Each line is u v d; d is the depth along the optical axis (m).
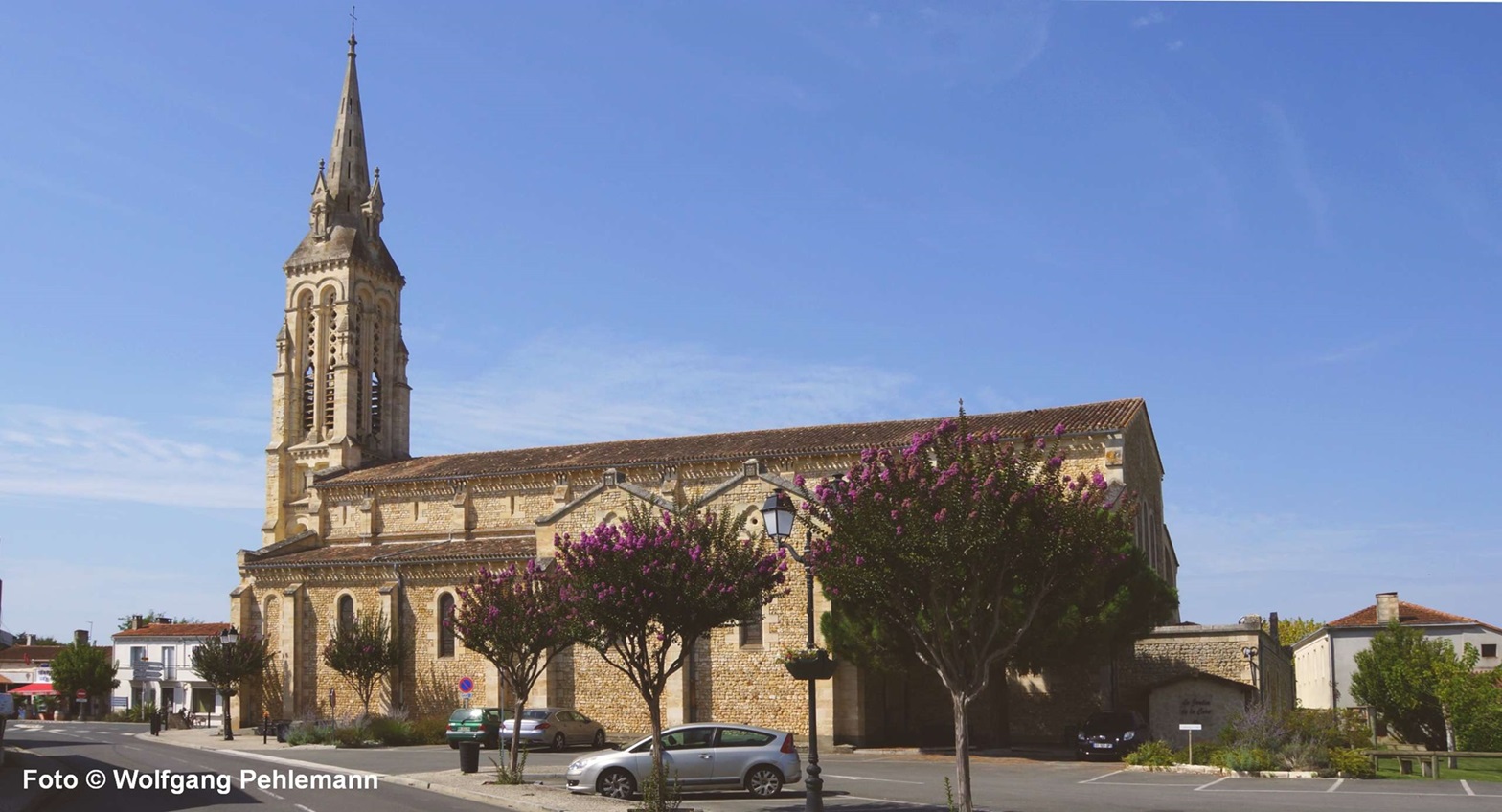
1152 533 61.00
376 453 78.31
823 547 24.92
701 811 27.55
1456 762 40.88
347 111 82.06
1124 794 30.52
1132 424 55.78
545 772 37.88
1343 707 72.88
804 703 48.28
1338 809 26.52
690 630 28.97
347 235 78.81
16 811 25.73
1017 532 23.58
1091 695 49.44
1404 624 76.12
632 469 61.66
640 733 52.03
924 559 23.28
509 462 67.94
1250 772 36.56
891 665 44.78
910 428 59.66
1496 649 75.25
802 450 58.25
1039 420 55.97
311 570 63.47
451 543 65.44
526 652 36.47
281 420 77.00
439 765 41.38
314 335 77.94
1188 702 47.38
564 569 32.84
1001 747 47.47
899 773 37.03
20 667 119.69
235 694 63.06
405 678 59.91
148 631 106.12
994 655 23.83
